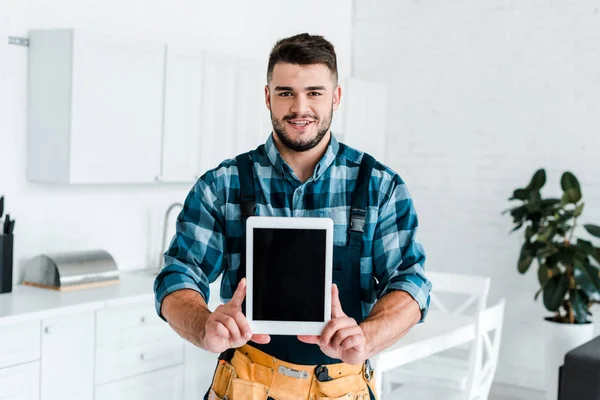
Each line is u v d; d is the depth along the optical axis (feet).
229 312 4.51
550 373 13.74
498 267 15.98
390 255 5.21
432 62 16.65
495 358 9.95
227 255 5.36
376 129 16.51
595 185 14.90
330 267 4.60
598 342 9.78
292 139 4.97
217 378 5.37
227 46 14.28
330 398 5.09
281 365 5.11
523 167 15.66
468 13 16.16
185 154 12.04
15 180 10.76
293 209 5.24
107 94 10.70
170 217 13.43
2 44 10.40
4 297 9.92
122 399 10.50
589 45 14.88
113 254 12.41
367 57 17.49
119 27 12.12
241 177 5.29
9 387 9.01
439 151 16.63
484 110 16.06
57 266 10.52
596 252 13.30
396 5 17.04
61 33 10.32
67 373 9.72
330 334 4.51
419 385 10.40
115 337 10.33
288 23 15.74
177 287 5.06
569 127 15.15
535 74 15.47
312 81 4.85
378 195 5.23
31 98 10.70
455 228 16.48
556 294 13.42
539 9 15.35
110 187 12.28
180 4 13.21
